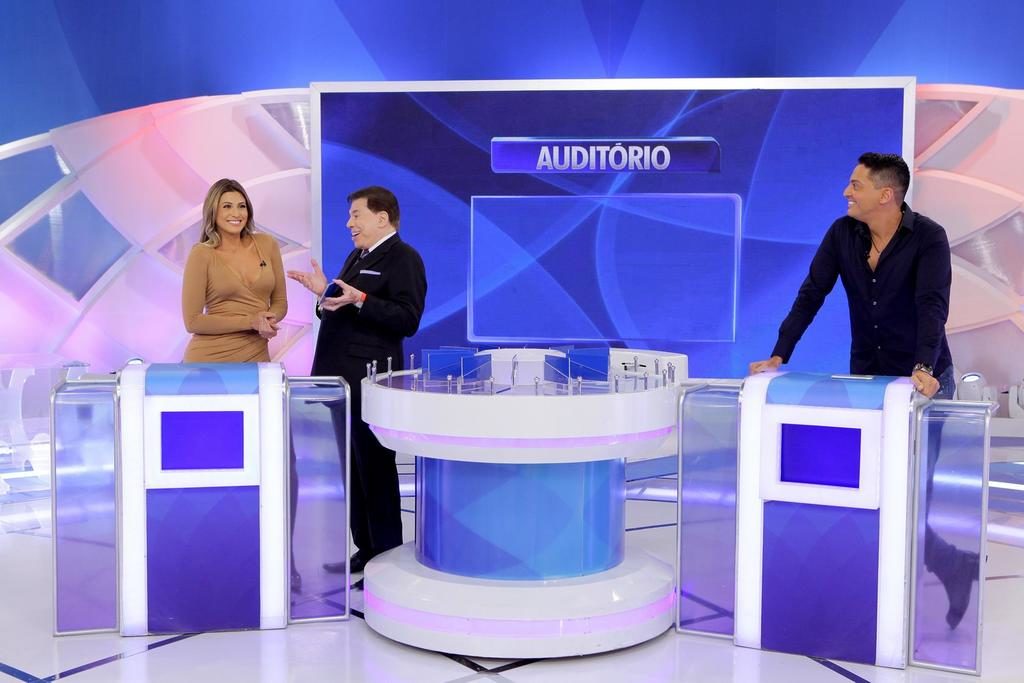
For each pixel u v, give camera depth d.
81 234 6.55
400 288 3.55
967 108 6.22
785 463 2.83
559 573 2.91
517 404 2.74
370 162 6.27
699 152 6.15
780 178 6.11
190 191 6.52
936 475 2.69
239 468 2.98
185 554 2.97
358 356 3.52
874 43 6.35
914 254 3.18
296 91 6.40
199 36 6.58
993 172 6.21
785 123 6.08
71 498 2.93
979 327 6.30
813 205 6.11
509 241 6.27
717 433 2.95
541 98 6.19
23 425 6.10
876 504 2.72
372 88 6.23
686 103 6.14
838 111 6.05
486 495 2.90
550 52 6.51
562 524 2.91
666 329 6.25
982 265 6.27
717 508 2.96
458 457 2.82
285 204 6.46
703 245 6.19
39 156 6.54
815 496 2.79
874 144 6.03
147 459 2.93
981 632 2.66
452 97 6.22
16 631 2.99
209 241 3.77
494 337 6.32
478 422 2.76
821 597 2.81
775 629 2.87
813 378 2.90
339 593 3.12
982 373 6.32
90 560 2.96
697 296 6.22
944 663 2.71
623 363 4.31
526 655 2.74
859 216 3.23
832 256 3.42
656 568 3.08
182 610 2.98
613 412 2.80
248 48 6.58
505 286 6.29
